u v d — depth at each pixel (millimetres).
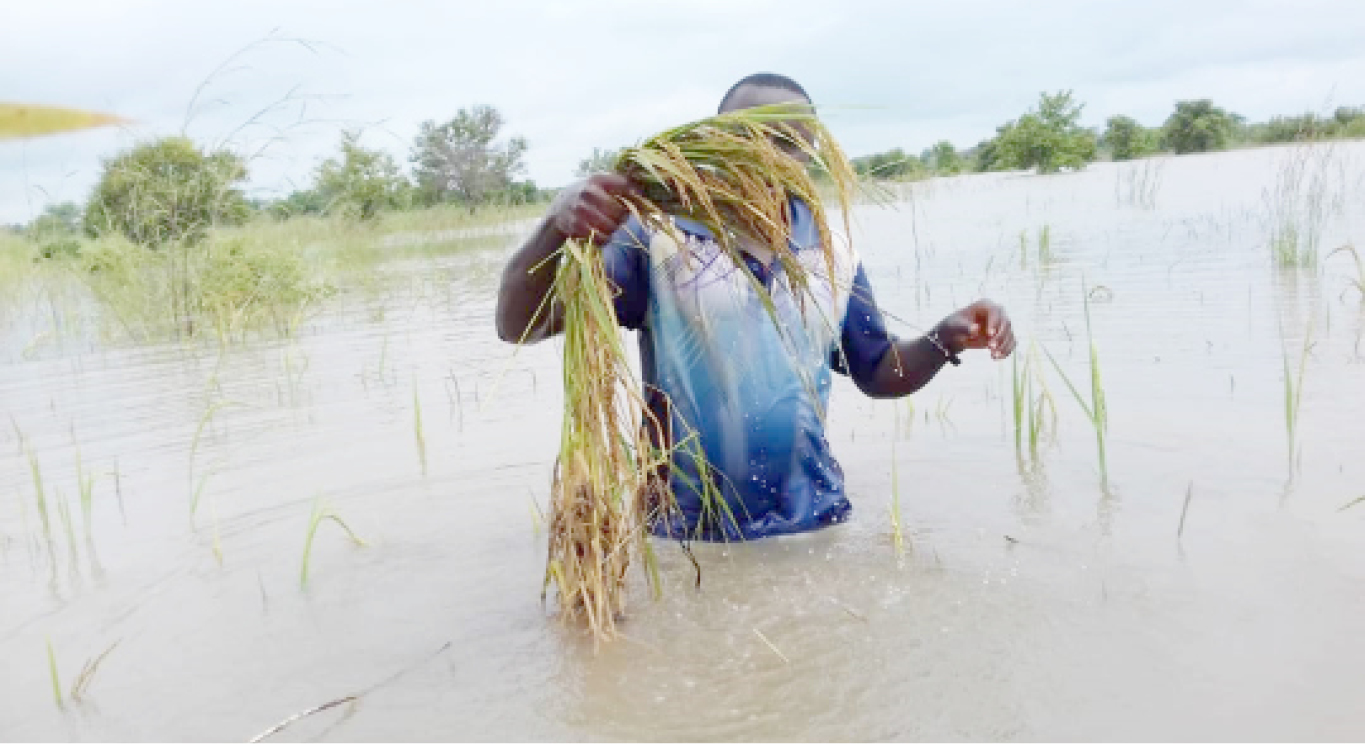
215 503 3996
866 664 2453
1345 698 2141
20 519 3990
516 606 2926
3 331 9523
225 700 2467
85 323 9734
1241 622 2500
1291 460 3580
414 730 2271
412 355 6941
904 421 4539
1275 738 2018
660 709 2307
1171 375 4840
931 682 2346
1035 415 4434
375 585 3127
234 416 5465
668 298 3350
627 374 3062
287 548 3479
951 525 3318
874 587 2893
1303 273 7250
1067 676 2320
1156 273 7785
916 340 3621
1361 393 4297
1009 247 10398
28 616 3041
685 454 3398
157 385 6555
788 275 2984
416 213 21859
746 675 2441
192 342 8367
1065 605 2674
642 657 2566
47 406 6105
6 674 2672
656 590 2922
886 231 13156
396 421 5113
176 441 5023
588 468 2744
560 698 2379
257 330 8781
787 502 3412
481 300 9695
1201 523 3129
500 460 4328
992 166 28297
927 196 19203
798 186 2861
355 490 4051
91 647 2818
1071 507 3371
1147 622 2541
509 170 26703
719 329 3322
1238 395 4430
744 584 2986
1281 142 25281
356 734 2268
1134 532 3113
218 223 10383
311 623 2881
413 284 11508
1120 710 2164
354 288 11328
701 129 2791
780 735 2170
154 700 2486
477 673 2533
